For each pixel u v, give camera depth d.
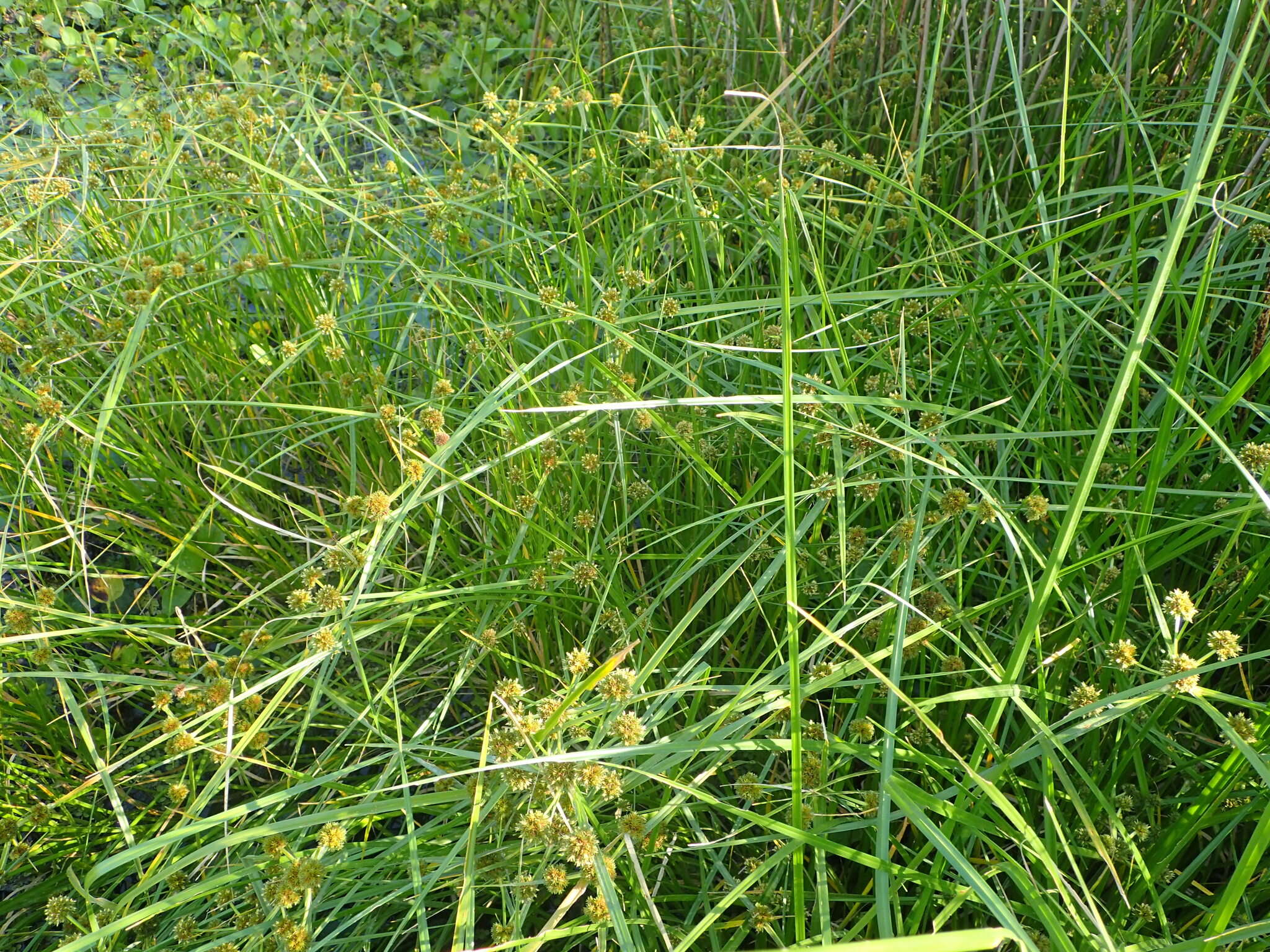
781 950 0.31
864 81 0.82
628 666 0.49
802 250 0.71
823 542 0.50
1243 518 0.37
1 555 0.48
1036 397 0.50
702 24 0.98
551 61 1.02
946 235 0.70
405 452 0.54
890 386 0.56
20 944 0.46
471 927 0.34
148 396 0.67
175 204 0.62
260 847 0.45
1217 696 0.33
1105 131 0.67
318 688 0.43
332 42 1.06
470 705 0.57
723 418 0.54
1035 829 0.43
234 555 0.63
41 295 0.67
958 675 0.45
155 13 1.17
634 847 0.40
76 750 0.53
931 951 0.22
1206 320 0.61
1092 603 0.43
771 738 0.41
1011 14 0.77
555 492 0.56
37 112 0.77
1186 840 0.38
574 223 0.61
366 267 0.72
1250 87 0.65
